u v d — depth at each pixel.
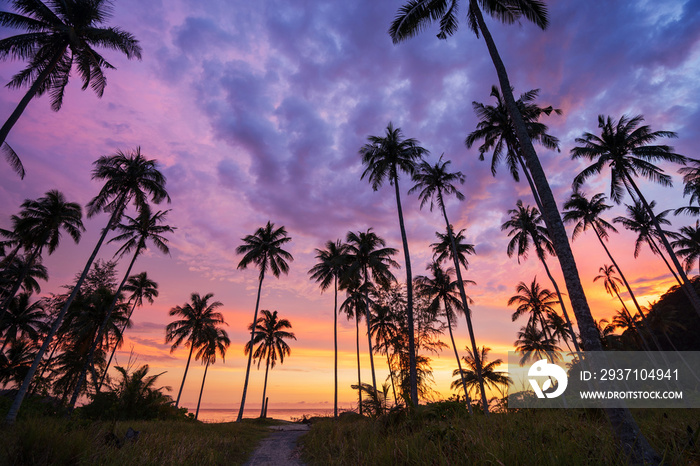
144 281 35.56
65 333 27.88
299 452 10.82
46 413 14.70
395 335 33.72
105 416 17.78
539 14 10.16
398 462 5.11
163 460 6.30
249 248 34.16
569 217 31.69
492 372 33.41
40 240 25.92
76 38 13.55
